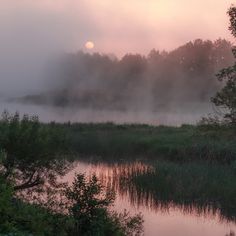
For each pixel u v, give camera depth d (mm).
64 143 19766
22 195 16875
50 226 14062
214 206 24812
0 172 14406
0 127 18531
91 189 15602
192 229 20812
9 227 11805
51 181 18891
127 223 16844
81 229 15070
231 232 20703
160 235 19703
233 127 21578
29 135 18469
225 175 30625
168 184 28547
